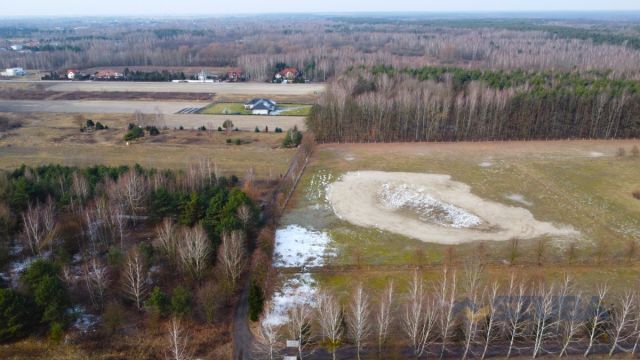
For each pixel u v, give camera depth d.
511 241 64.19
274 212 70.94
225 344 45.38
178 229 60.59
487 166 94.12
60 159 97.81
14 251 60.09
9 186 66.50
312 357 43.75
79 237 62.91
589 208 74.38
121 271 52.91
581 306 48.16
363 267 58.47
